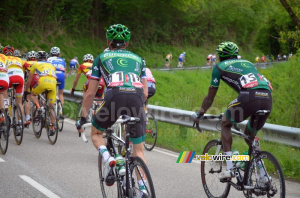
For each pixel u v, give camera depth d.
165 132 15.34
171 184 9.09
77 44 67.12
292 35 29.44
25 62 15.95
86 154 11.93
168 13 84.62
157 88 42.00
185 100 27.73
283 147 11.45
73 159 11.21
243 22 104.31
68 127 17.09
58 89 16.38
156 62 77.75
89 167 10.34
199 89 45.62
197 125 7.96
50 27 64.38
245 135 7.34
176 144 13.94
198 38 94.00
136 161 6.14
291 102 21.17
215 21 97.75
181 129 14.80
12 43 57.09
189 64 83.31
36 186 8.57
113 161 6.24
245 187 6.86
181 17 87.31
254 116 7.28
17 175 9.39
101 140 6.81
